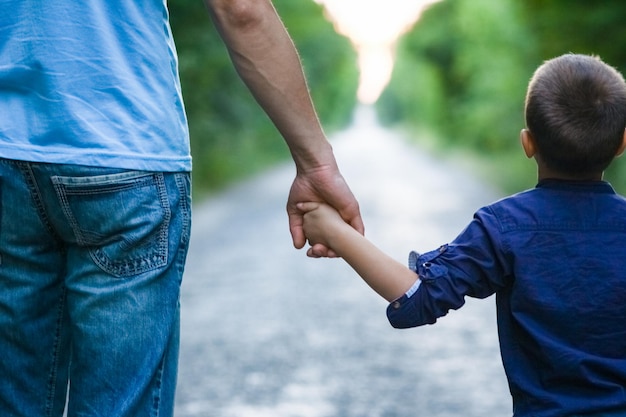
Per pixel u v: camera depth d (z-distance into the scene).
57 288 2.54
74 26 2.47
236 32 2.69
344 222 2.94
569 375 2.62
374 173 30.17
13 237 2.47
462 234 2.80
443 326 8.02
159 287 2.49
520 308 2.71
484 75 33.44
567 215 2.74
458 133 43.72
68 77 2.44
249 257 11.96
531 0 22.52
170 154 2.48
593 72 2.77
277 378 6.27
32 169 2.40
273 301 9.04
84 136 2.41
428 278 2.74
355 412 5.54
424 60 56.44
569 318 2.67
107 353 2.44
